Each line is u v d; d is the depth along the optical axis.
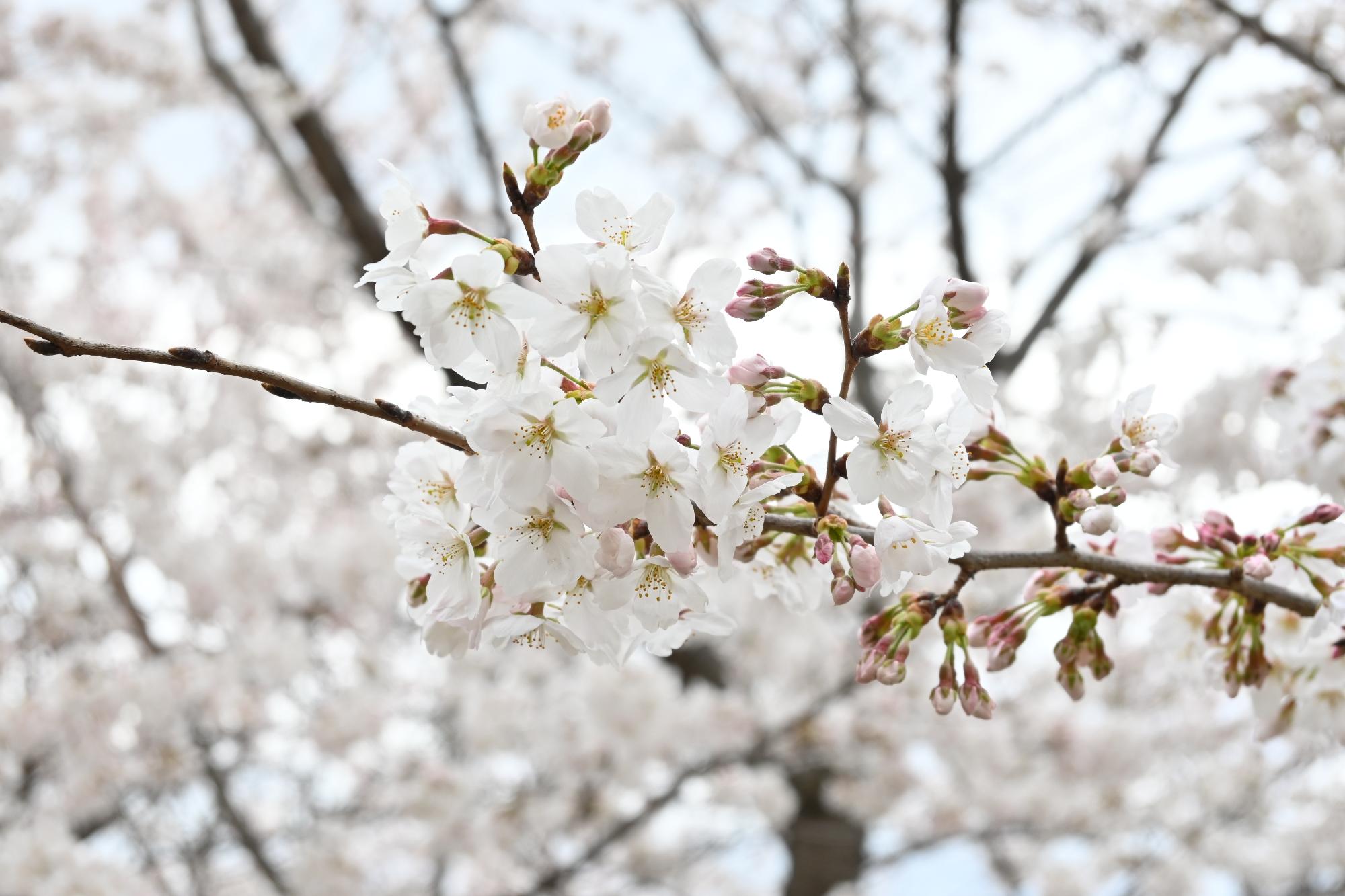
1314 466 2.61
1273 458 3.03
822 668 7.60
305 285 9.23
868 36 9.03
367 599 7.57
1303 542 1.91
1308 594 1.96
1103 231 7.47
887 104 8.92
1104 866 8.95
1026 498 6.95
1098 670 1.86
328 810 7.66
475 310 1.39
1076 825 7.96
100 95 8.09
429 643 1.62
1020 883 9.62
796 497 1.69
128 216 9.33
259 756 7.74
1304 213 5.75
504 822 6.97
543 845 7.79
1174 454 6.39
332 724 6.97
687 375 1.37
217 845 7.40
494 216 8.09
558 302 1.37
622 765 6.72
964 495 6.46
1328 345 2.60
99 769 6.42
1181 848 8.77
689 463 1.38
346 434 8.81
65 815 6.42
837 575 1.52
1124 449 1.74
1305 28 5.75
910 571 1.51
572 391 1.44
